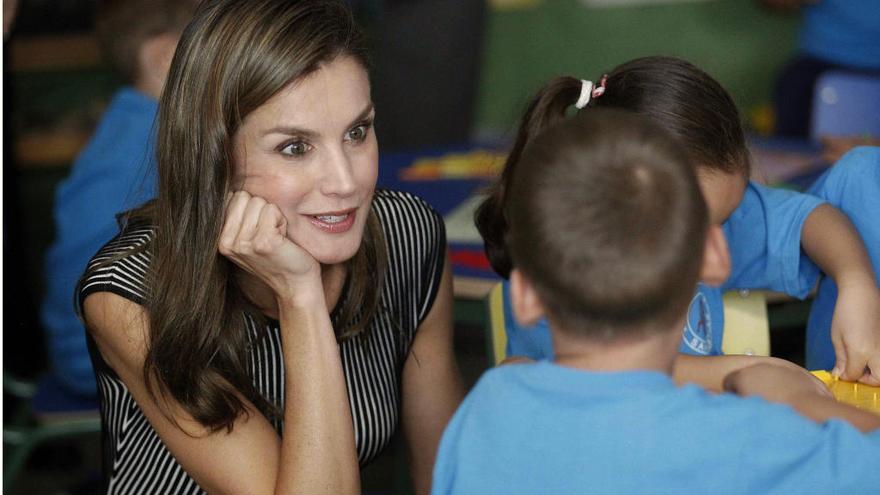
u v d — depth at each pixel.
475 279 5.15
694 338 3.98
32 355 8.14
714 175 3.39
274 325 3.53
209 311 3.28
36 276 9.44
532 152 2.54
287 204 3.20
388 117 10.88
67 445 7.48
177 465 3.52
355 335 3.70
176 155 3.21
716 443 2.35
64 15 10.05
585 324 2.43
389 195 3.97
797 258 3.95
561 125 2.57
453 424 2.64
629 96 3.48
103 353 3.53
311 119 3.08
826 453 2.33
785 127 10.21
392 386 3.86
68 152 9.54
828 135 7.13
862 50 9.73
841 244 3.79
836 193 4.10
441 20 10.73
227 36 3.08
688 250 2.39
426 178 6.93
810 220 3.93
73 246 5.80
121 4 6.02
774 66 12.30
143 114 5.90
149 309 3.30
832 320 3.62
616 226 2.36
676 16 12.41
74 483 7.17
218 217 3.20
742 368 2.99
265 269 3.25
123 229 3.63
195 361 3.28
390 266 3.85
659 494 2.36
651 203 2.37
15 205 7.98
